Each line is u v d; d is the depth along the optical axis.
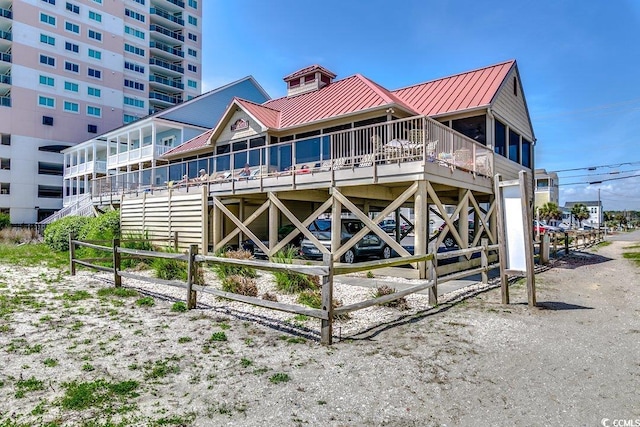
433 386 3.68
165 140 29.98
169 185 16.56
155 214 17.03
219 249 14.21
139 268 11.05
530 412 3.20
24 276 9.86
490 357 4.41
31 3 41.03
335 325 5.68
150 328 5.50
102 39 46.44
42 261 13.03
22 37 40.41
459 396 3.48
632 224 96.31
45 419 3.04
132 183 19.55
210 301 7.22
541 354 4.50
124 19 49.06
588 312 6.44
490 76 15.37
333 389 3.62
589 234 24.14
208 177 15.38
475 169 12.66
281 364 4.21
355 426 2.99
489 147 13.58
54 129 42.38
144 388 3.61
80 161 39.59
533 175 19.08
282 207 12.56
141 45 50.91
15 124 39.97
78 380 3.76
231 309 6.62
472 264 12.12
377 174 10.39
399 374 3.95
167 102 53.91
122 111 48.12
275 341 4.97
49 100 42.06
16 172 39.97
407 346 4.77
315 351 4.61
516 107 16.83
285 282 8.11
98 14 46.16
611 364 4.20
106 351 4.57
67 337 5.06
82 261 10.22
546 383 3.74
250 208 16.75
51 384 3.67
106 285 8.72
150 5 53.25
